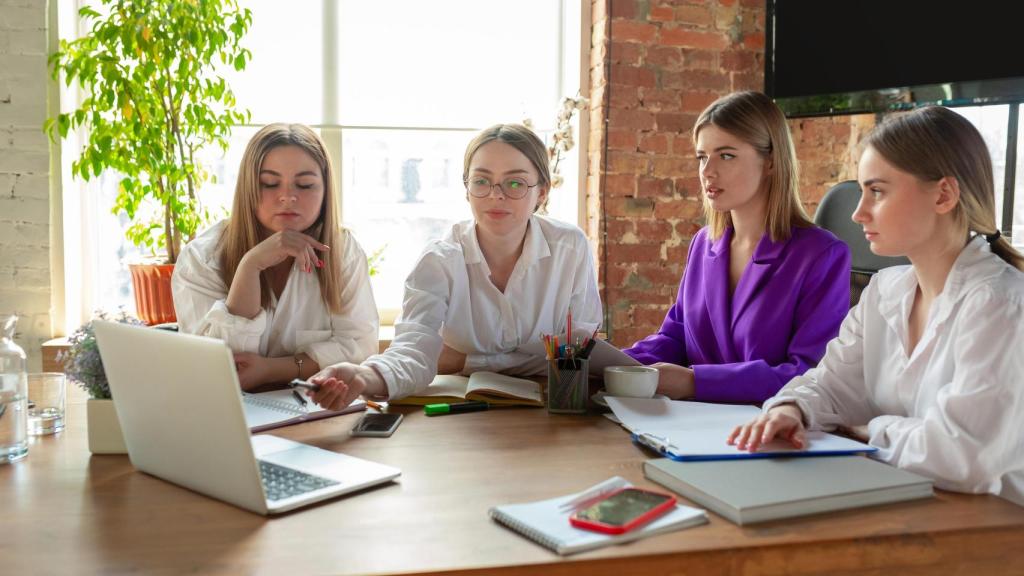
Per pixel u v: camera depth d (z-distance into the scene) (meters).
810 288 1.56
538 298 1.75
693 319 1.77
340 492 0.91
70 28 2.82
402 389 1.36
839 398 1.29
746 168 1.58
